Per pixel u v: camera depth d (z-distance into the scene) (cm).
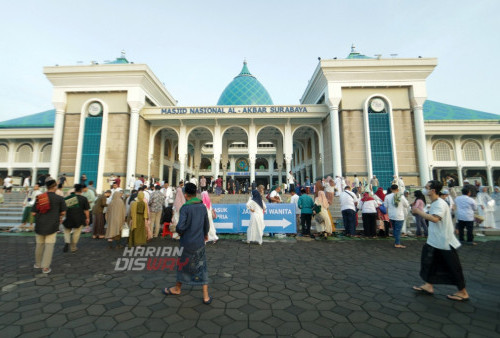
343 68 2005
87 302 337
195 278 341
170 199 1097
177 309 317
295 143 3136
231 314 304
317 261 561
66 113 2097
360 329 270
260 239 743
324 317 297
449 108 3159
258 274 465
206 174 4300
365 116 2006
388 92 2052
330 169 2122
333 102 2020
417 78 2017
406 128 2002
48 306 324
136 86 2061
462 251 682
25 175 3048
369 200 888
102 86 2080
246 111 2198
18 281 421
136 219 697
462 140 2805
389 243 779
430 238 381
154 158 2383
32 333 258
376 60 1989
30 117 3412
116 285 404
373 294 370
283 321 287
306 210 874
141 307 322
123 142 2033
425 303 340
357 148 1994
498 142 2761
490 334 261
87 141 2041
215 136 2278
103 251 652
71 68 2041
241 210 928
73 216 639
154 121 2253
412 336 257
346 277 450
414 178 1942
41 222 470
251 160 2241
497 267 524
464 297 352
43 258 467
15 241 787
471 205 789
